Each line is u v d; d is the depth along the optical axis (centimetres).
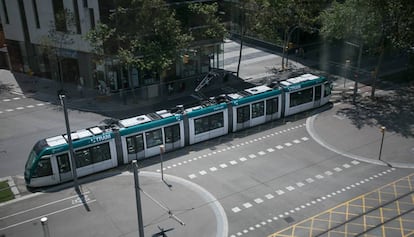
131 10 4378
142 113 4434
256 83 5166
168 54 4403
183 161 3453
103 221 2744
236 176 3225
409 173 3209
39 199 2989
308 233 2591
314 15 5484
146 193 3027
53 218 2786
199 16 4894
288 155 3512
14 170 3381
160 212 2816
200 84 5012
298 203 2884
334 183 3105
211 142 3766
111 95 4806
